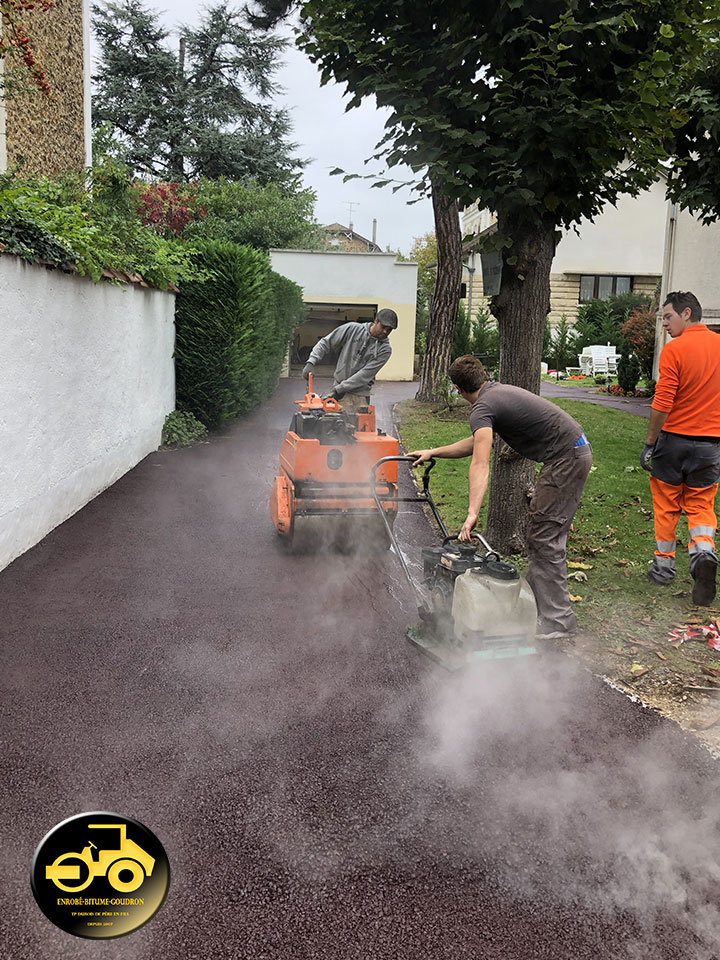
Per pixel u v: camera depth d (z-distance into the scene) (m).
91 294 7.88
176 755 3.43
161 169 36.78
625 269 31.44
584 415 13.87
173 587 5.69
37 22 11.88
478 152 5.23
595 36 5.07
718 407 5.29
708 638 4.78
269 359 16.39
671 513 5.59
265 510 8.08
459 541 4.50
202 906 2.55
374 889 2.65
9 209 6.04
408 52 5.60
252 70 36.81
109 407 8.74
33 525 6.49
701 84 8.00
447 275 16.38
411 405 16.42
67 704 3.87
